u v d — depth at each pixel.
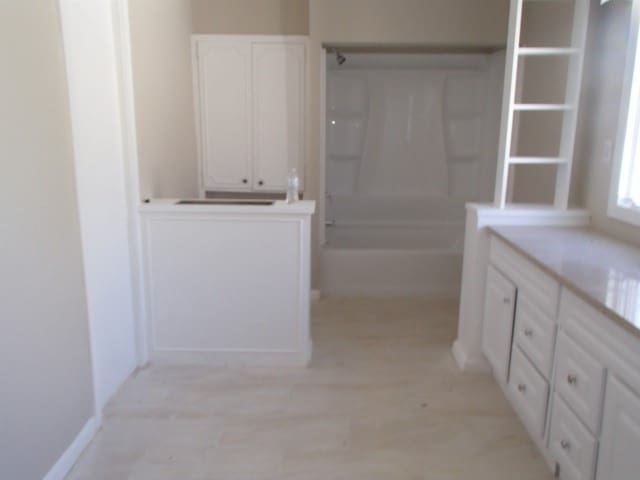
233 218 2.69
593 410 1.61
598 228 2.58
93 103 2.25
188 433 2.23
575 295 1.74
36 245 1.77
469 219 2.83
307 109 3.90
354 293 4.11
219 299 2.80
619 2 2.41
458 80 4.84
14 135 1.64
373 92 4.91
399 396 2.55
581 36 2.53
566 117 2.62
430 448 2.14
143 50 2.78
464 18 3.57
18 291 1.66
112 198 2.47
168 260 2.76
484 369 2.81
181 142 3.55
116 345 2.55
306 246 2.72
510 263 2.38
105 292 2.41
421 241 4.91
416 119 4.94
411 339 3.25
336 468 2.01
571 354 1.77
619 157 2.36
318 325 3.46
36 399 1.78
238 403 2.47
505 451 2.12
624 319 1.39
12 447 1.64
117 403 2.46
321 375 2.76
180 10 3.52
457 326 3.47
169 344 2.86
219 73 3.87
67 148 1.99
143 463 2.03
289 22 3.81
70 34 2.03
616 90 2.43
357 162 5.04
